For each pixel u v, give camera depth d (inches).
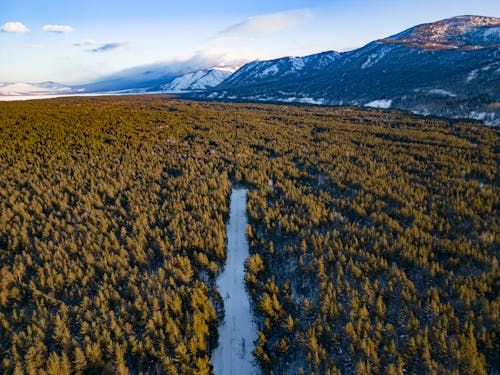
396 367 1067.9
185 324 1316.4
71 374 1101.1
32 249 1731.1
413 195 2198.6
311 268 1601.9
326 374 1067.3
